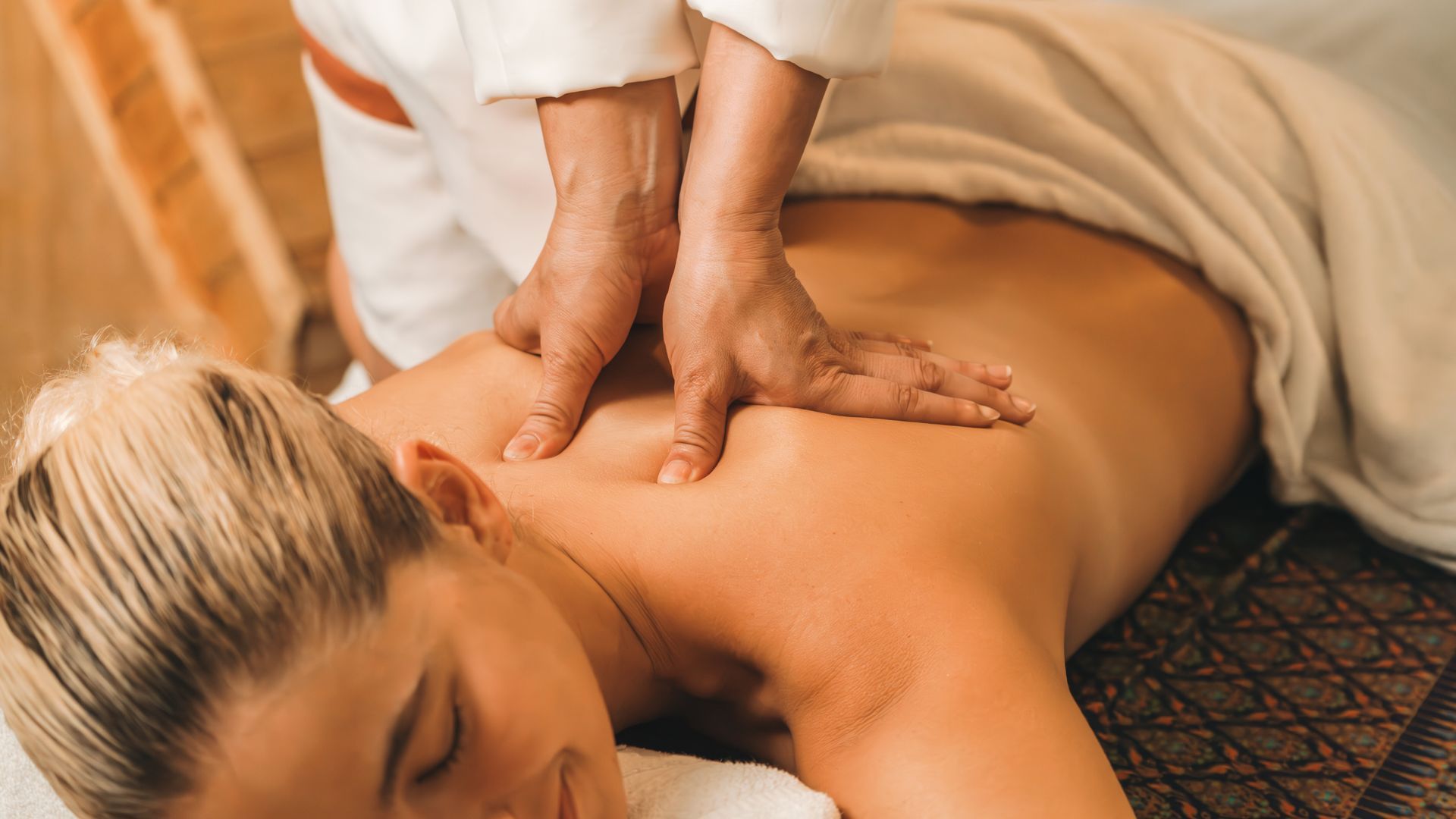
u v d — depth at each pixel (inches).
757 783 28.7
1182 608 45.1
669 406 37.1
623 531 32.7
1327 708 40.4
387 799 22.6
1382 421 46.3
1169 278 46.7
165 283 97.0
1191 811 37.0
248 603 21.4
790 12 33.2
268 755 21.6
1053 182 48.8
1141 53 48.7
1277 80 48.2
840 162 52.3
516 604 25.1
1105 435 39.7
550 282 37.9
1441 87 53.9
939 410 34.9
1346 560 47.1
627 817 28.2
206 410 23.1
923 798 27.9
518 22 37.8
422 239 56.2
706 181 34.5
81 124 94.7
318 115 57.8
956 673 29.0
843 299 43.0
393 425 37.6
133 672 21.3
